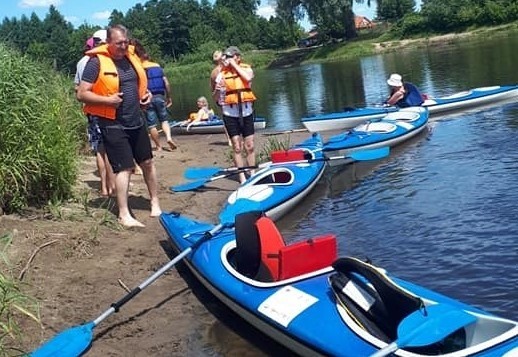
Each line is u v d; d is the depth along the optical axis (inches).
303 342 160.9
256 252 200.2
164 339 188.5
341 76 1176.8
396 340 139.9
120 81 263.9
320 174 356.8
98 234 261.0
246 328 192.1
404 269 228.2
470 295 203.8
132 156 275.0
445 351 144.6
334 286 172.2
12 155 267.9
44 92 316.8
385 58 1542.8
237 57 334.6
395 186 332.5
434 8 1913.1
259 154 430.9
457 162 360.8
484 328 147.1
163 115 471.2
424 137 446.3
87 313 202.1
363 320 160.4
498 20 1784.0
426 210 286.0
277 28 2970.0
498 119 474.0
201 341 186.4
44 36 3651.6
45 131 281.0
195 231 246.8
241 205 284.4
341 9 2225.6
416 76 917.2
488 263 223.0
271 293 184.2
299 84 1129.4
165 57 3063.5
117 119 266.4
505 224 254.7
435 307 149.0
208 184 366.0
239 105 333.4
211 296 216.8
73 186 315.6
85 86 257.8
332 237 193.5
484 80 751.7
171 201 327.6
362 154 351.3
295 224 292.8
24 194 274.4
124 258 244.5
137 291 199.0
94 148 315.6
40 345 179.6
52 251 238.2
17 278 212.8
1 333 180.2
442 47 1576.0
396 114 481.4
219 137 556.4
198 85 1644.9
